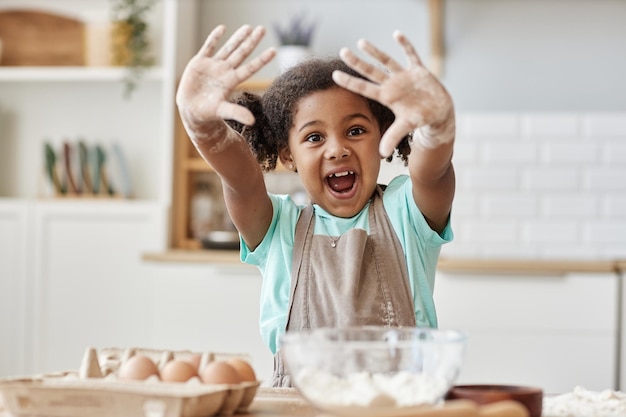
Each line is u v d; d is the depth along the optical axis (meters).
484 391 1.04
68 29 3.53
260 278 3.05
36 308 3.29
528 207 3.41
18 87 3.57
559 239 3.40
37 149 3.56
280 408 1.10
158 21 3.46
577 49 3.49
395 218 1.45
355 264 1.37
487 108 3.51
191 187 3.50
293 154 1.53
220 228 3.49
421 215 1.42
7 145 3.57
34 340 3.28
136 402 0.98
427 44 3.55
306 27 3.57
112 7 3.51
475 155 3.43
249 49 1.20
